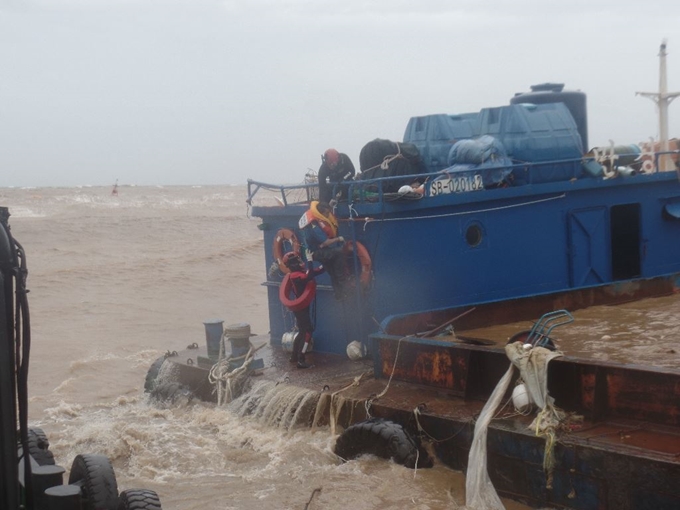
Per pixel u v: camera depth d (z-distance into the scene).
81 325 18.09
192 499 8.23
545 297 12.38
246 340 11.29
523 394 8.05
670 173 13.77
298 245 12.06
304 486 8.28
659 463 6.57
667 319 11.78
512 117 12.53
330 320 11.77
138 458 9.53
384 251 11.04
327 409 9.70
